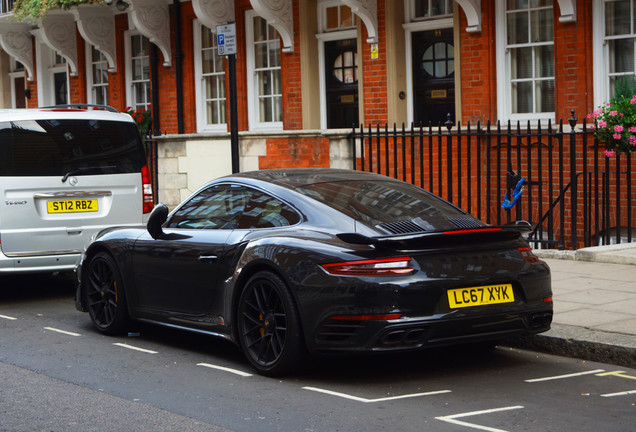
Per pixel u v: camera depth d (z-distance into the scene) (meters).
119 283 8.30
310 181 7.35
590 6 13.39
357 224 6.59
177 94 20.09
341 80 17.23
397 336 6.11
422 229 6.60
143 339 8.31
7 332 8.70
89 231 10.36
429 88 15.82
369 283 6.09
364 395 6.21
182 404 6.09
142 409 6.00
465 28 14.80
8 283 11.82
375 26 16.02
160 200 15.92
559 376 6.62
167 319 7.79
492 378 6.60
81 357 7.59
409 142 13.78
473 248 6.39
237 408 5.97
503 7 14.41
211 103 19.77
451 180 12.08
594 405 5.87
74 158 10.31
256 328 6.83
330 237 6.47
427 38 15.79
